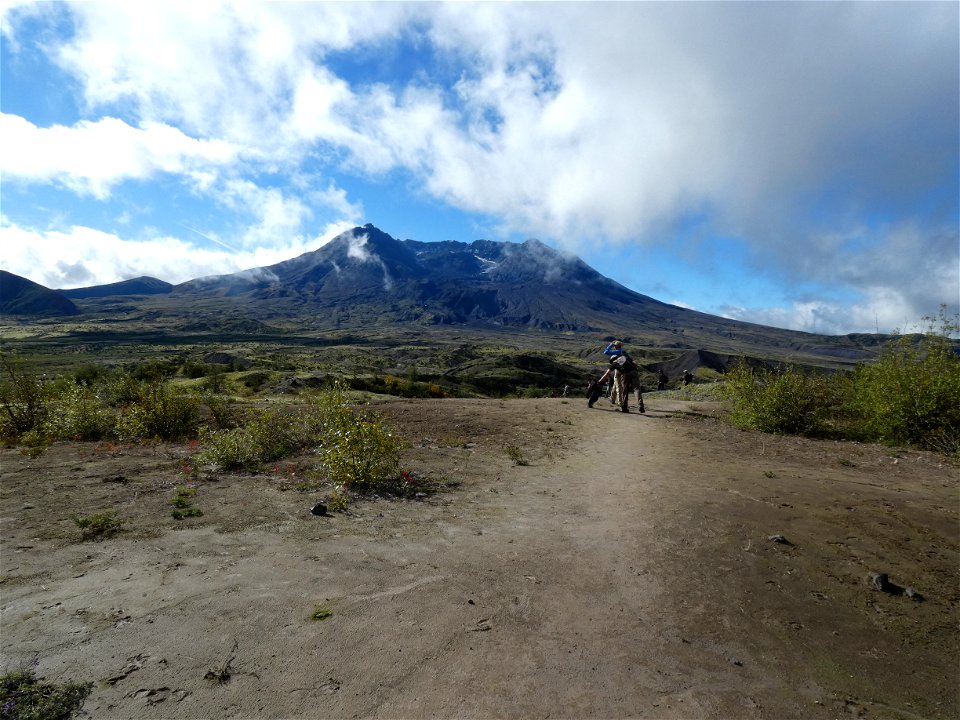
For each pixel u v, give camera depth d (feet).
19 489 18.11
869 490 20.76
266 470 21.91
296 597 11.00
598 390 52.01
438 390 103.50
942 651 10.21
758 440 33.01
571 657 9.36
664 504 18.43
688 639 10.15
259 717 7.54
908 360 33.09
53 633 9.36
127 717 7.41
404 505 17.80
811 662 9.64
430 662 8.98
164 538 13.96
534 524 16.29
